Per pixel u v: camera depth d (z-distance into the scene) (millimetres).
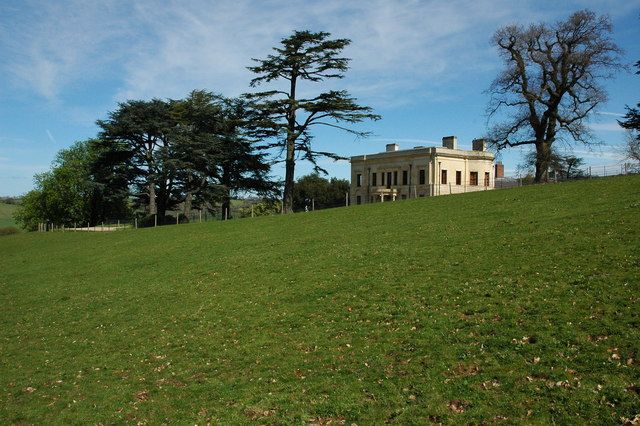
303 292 18297
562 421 8547
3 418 12172
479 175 78375
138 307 20672
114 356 15578
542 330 11648
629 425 8172
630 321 11195
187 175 70125
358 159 88750
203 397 11812
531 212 25453
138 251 34625
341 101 51625
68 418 11797
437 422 9180
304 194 106625
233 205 88625
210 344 15148
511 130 59062
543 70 56531
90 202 92250
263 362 13195
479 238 21391
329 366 12195
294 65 52125
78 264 33531
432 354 11625
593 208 23500
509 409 9102
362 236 27062
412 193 77812
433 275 17281
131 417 11438
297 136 53531
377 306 15406
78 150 97375
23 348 17688
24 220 97125
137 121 72312
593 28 55938
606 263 14984
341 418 9906
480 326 12477
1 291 28156
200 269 25375
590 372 9711
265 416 10430
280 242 29328
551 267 15664
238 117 69188
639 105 45750
